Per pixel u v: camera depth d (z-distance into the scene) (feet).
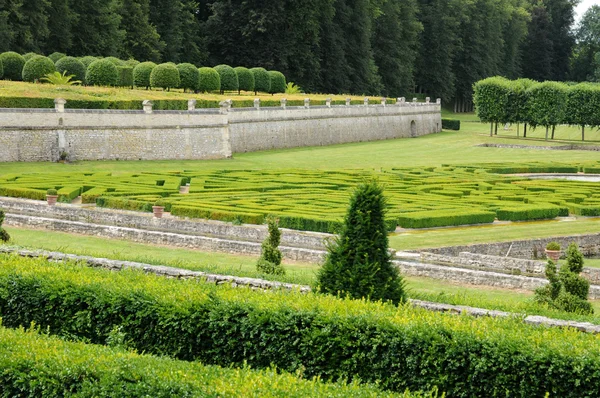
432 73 573.74
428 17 567.59
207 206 153.17
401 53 535.60
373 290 71.26
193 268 91.71
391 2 535.19
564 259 144.25
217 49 483.10
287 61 464.24
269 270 93.50
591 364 54.95
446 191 189.67
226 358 65.98
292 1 450.30
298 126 338.54
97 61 294.66
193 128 265.54
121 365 53.98
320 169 242.99
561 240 144.77
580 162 284.41
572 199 185.37
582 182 216.74
